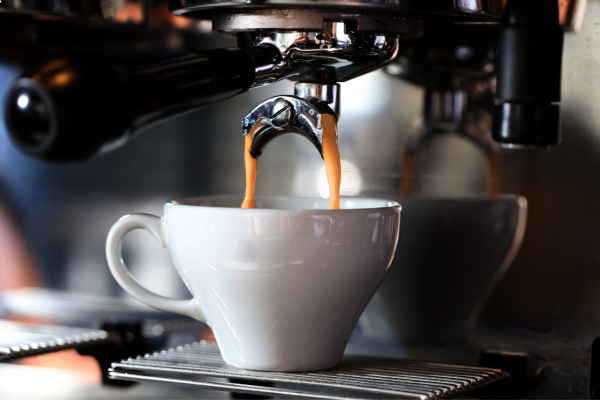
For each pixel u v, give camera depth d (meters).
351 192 0.62
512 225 0.59
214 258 0.50
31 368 0.61
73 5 0.60
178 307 0.53
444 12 0.50
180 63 0.46
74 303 0.68
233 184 0.65
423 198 0.60
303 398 0.48
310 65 0.51
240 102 0.65
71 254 0.69
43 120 0.43
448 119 0.60
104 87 0.43
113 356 0.60
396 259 0.61
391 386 0.48
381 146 0.62
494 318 0.59
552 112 0.52
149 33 0.66
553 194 0.58
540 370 0.57
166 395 0.57
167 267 0.66
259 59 0.49
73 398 0.56
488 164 0.59
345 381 0.49
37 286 0.69
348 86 0.62
